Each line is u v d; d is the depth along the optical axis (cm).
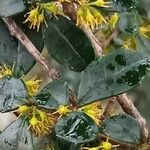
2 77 37
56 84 34
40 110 35
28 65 38
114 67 35
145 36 43
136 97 77
